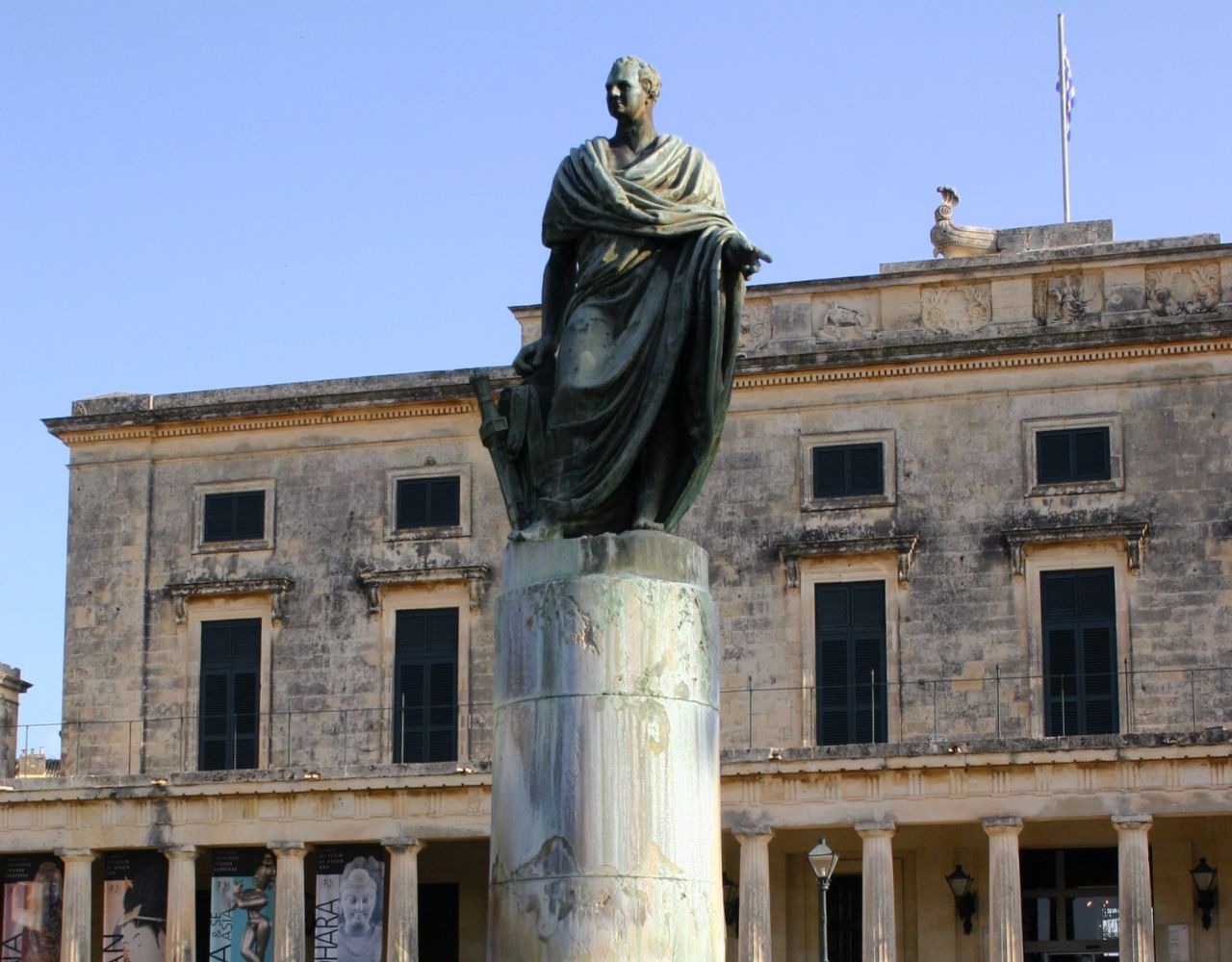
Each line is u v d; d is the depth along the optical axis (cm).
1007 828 4988
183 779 5469
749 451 5688
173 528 6056
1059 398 5556
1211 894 5197
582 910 1196
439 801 5353
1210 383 5488
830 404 5666
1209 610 5397
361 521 5947
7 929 5522
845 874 5453
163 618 6016
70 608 6072
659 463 1307
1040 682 5434
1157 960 5238
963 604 5512
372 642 5875
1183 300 5531
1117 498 5488
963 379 5609
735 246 1283
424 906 5694
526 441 1336
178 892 5419
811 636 5569
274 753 5869
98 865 5678
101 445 6138
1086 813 4959
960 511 5559
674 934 1198
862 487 5622
